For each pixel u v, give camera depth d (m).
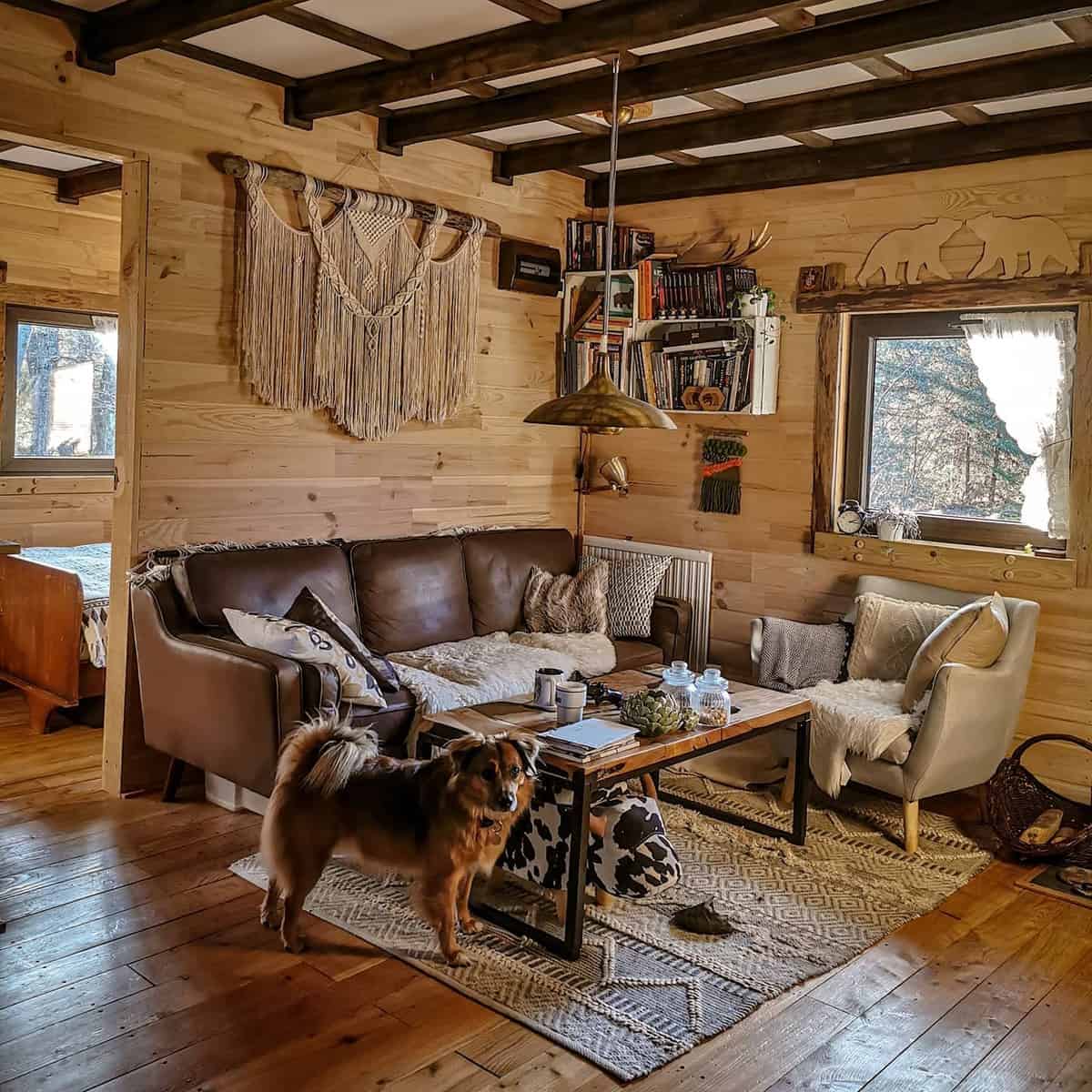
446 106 4.25
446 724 3.21
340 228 4.33
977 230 4.32
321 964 2.74
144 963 2.70
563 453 5.64
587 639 4.58
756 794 4.20
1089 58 3.38
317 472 4.43
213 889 3.15
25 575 4.76
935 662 3.77
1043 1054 2.46
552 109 3.91
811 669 4.37
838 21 3.11
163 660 3.68
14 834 3.51
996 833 3.68
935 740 3.56
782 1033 2.51
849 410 4.85
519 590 4.89
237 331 4.06
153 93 3.71
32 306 6.07
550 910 3.10
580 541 5.65
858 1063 2.39
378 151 4.49
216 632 3.72
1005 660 3.82
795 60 3.29
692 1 2.96
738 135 4.23
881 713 3.77
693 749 3.13
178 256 3.86
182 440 3.95
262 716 3.29
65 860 3.32
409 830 2.67
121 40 3.38
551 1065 2.34
